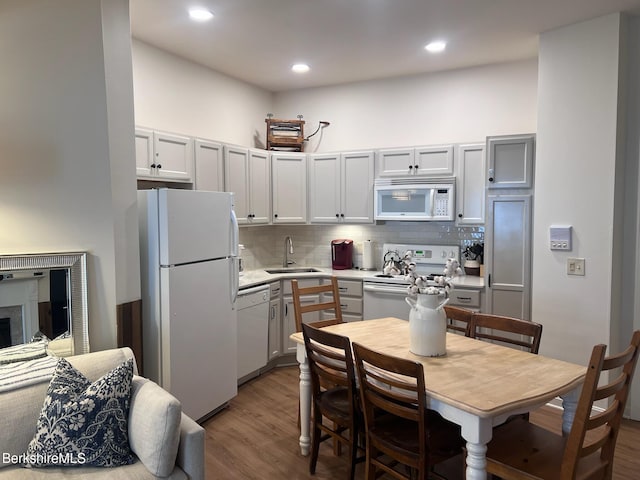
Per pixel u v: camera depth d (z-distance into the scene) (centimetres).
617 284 318
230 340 340
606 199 312
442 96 443
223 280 331
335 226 496
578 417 166
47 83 248
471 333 274
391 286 410
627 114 316
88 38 252
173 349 290
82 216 256
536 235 344
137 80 357
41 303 242
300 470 260
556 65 332
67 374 201
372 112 474
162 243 285
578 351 327
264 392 373
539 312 345
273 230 507
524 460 189
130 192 273
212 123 432
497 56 398
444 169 413
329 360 261
